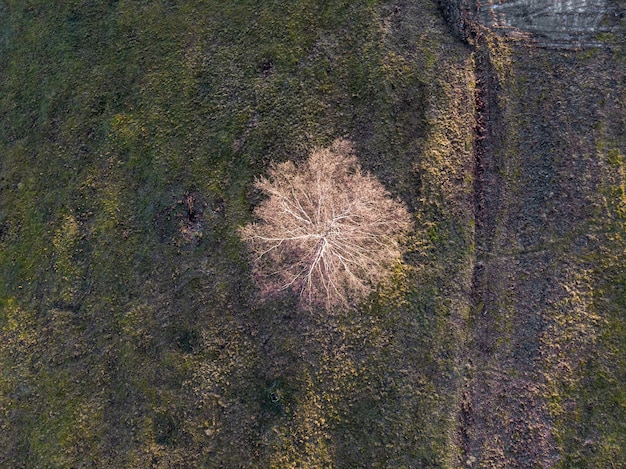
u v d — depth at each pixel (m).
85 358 16.84
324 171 16.61
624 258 15.69
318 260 16.33
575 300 15.79
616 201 15.91
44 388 16.84
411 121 16.61
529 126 16.44
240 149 17.09
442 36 16.92
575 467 15.14
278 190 16.70
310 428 15.77
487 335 15.95
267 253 16.64
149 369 16.53
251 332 16.36
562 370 15.60
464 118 16.62
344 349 16.02
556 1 16.61
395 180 16.50
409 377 15.80
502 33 16.78
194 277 16.83
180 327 16.61
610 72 16.31
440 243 16.31
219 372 16.22
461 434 15.63
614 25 16.41
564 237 16.05
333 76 16.98
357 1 17.11
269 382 16.06
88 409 16.56
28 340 17.19
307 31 17.22
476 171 16.52
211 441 15.93
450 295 16.09
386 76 16.70
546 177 16.27
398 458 15.48
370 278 16.20
